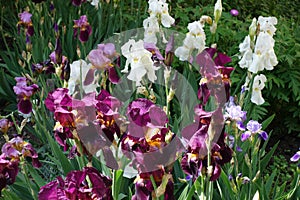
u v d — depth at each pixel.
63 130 1.98
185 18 5.65
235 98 3.11
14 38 5.50
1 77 4.66
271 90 4.71
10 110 4.71
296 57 4.82
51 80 3.85
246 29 5.39
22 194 2.95
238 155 3.12
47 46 4.71
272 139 4.85
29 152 2.36
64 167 2.94
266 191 3.00
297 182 2.81
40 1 4.57
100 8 5.02
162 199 2.02
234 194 2.70
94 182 1.82
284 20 5.86
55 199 1.82
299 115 4.70
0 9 6.02
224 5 6.69
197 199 2.78
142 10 6.18
